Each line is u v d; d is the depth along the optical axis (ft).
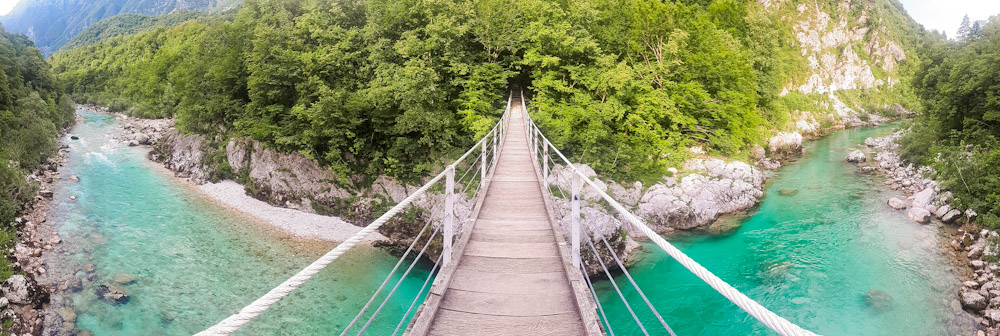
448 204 18.70
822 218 76.69
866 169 109.70
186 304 52.21
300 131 92.58
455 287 17.03
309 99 94.63
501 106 104.12
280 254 67.26
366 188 86.79
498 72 101.76
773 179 102.99
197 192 95.55
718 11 149.18
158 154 123.44
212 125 114.52
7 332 43.55
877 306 49.29
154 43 319.68
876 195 88.28
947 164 79.25
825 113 208.23
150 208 84.58
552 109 91.56
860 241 66.28
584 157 86.99
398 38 107.24
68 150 128.88
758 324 46.83
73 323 47.42
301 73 99.86
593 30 114.62
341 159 88.79
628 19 116.98
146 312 50.08
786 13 244.01
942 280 54.34
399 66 96.07
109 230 72.74
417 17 107.24
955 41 142.41
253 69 98.73
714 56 110.52
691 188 81.30
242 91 113.91
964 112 101.50
